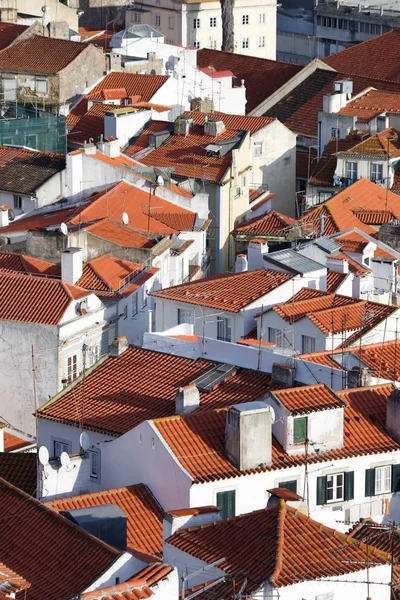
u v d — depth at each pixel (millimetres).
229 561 125875
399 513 155875
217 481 148250
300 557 125375
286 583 122312
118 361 176750
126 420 167375
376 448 154875
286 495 136250
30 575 130000
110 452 154625
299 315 192375
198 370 173125
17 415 199375
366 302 195125
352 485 154250
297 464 151250
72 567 129625
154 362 175875
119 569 127250
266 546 126438
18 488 146375
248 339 188875
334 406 153750
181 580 125438
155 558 132500
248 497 149750
